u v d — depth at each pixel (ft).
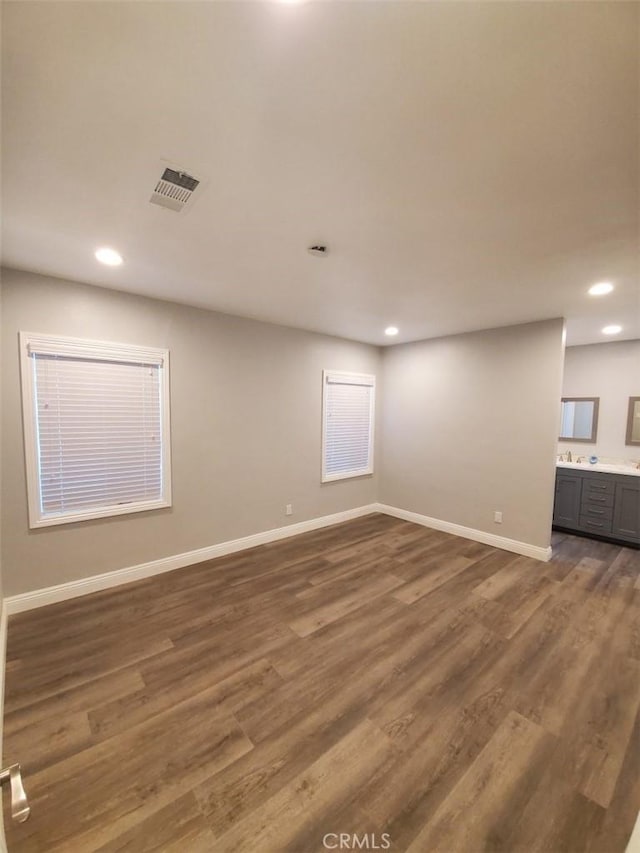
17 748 5.16
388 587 9.97
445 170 4.71
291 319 12.40
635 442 14.53
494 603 9.18
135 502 10.19
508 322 12.34
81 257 7.50
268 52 3.14
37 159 4.50
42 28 2.90
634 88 3.43
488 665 6.95
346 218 5.93
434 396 15.10
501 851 4.00
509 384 12.78
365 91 3.51
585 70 3.26
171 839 4.09
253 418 12.65
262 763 4.99
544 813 4.38
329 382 15.02
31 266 7.99
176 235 6.54
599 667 6.91
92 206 5.58
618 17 2.81
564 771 4.90
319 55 3.16
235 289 9.41
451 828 4.22
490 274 8.16
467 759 5.07
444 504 14.79
